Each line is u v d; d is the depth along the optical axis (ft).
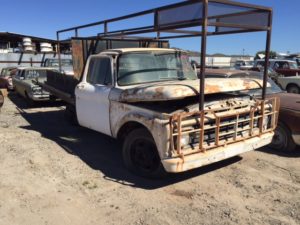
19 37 94.17
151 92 14.12
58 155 18.93
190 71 20.49
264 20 15.47
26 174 16.02
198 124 13.65
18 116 31.71
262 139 16.11
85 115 19.81
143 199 13.53
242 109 15.11
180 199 13.57
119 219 11.98
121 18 17.39
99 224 11.65
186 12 13.29
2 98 35.86
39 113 33.32
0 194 13.83
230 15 15.15
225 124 14.44
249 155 19.19
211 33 18.76
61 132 24.70
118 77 17.42
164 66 19.10
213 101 14.67
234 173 16.39
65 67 48.88
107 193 14.05
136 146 15.83
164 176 15.12
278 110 17.52
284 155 19.25
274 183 15.21
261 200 13.52
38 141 21.89
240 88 15.20
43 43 88.69
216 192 14.25
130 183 15.10
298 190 14.48
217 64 126.62
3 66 81.20
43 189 14.37
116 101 16.47
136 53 18.35
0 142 21.44
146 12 15.33
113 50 18.71
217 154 14.08
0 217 12.05
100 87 18.08
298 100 20.16
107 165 17.40
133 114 15.17
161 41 25.73
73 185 14.82
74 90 22.22
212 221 11.87
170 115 13.02
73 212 12.44
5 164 17.34
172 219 11.99
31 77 41.75
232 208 12.82
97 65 19.11
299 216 12.25
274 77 55.98
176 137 13.25
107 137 23.12
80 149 20.22
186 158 13.34
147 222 11.77
